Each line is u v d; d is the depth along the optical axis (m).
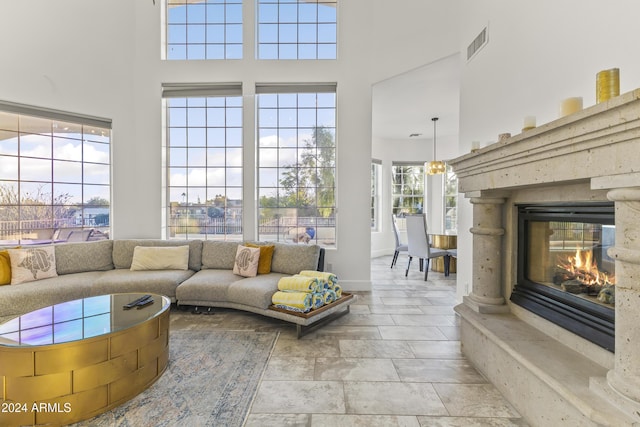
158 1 4.03
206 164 4.20
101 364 1.64
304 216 4.17
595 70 1.58
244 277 3.29
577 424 1.26
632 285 1.06
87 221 3.79
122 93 3.92
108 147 3.92
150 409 1.67
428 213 7.11
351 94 4.00
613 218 1.38
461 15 3.08
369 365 2.13
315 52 4.10
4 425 1.54
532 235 2.04
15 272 2.92
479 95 2.77
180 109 4.19
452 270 5.15
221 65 4.04
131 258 3.64
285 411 1.65
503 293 2.24
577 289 1.67
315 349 2.37
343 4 3.99
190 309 3.25
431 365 2.14
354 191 4.04
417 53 3.51
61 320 1.88
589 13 1.61
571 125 1.19
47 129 3.52
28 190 3.42
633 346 1.06
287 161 4.17
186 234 4.21
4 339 1.62
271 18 4.09
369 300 3.61
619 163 1.03
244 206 4.10
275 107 4.15
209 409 1.67
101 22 3.77
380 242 7.06
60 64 3.51
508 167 1.75
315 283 2.77
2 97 3.19
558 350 1.58
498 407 1.69
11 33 3.23
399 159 7.16
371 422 1.57
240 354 2.29
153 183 4.05
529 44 2.10
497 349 1.85
